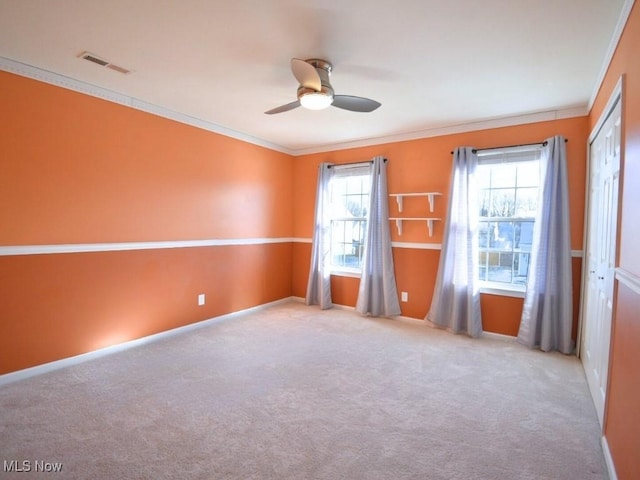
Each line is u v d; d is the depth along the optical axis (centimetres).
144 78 288
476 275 383
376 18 202
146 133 347
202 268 407
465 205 387
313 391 257
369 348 346
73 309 298
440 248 420
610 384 193
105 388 256
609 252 225
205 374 283
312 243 513
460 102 332
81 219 302
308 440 200
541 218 345
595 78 276
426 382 274
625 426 159
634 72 173
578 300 339
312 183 526
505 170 385
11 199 263
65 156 290
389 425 215
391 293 448
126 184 332
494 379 281
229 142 434
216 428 209
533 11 193
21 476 167
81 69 273
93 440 196
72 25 213
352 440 200
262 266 493
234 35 223
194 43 233
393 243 454
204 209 407
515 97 319
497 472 176
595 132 287
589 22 202
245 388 260
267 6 192
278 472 174
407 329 408
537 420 223
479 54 242
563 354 335
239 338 371
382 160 451
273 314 469
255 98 332
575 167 342
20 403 234
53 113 283
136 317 343
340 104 269
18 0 188
